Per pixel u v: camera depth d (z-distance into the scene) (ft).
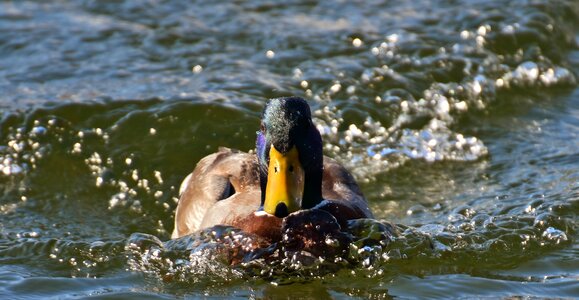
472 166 44.55
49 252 36.22
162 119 46.44
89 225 39.83
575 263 34.06
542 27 55.93
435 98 49.80
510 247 35.45
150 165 44.14
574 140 46.39
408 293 31.65
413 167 44.70
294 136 32.48
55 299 31.55
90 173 43.68
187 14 57.98
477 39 54.70
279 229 33.71
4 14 57.47
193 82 50.06
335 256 33.42
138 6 58.85
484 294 31.42
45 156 44.47
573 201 39.11
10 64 51.96
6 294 31.96
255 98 48.39
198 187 38.78
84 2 59.36
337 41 54.65
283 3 59.52
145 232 39.60
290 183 32.48
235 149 43.19
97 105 47.37
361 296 31.50
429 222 38.70
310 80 50.55
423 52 53.26
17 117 46.32
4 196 42.01
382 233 34.58
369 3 59.47
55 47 53.78
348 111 48.14
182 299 31.50
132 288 32.60
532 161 44.37
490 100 50.42
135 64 52.19
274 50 53.72
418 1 59.62
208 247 34.27
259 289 32.27
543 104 50.55
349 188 37.40
